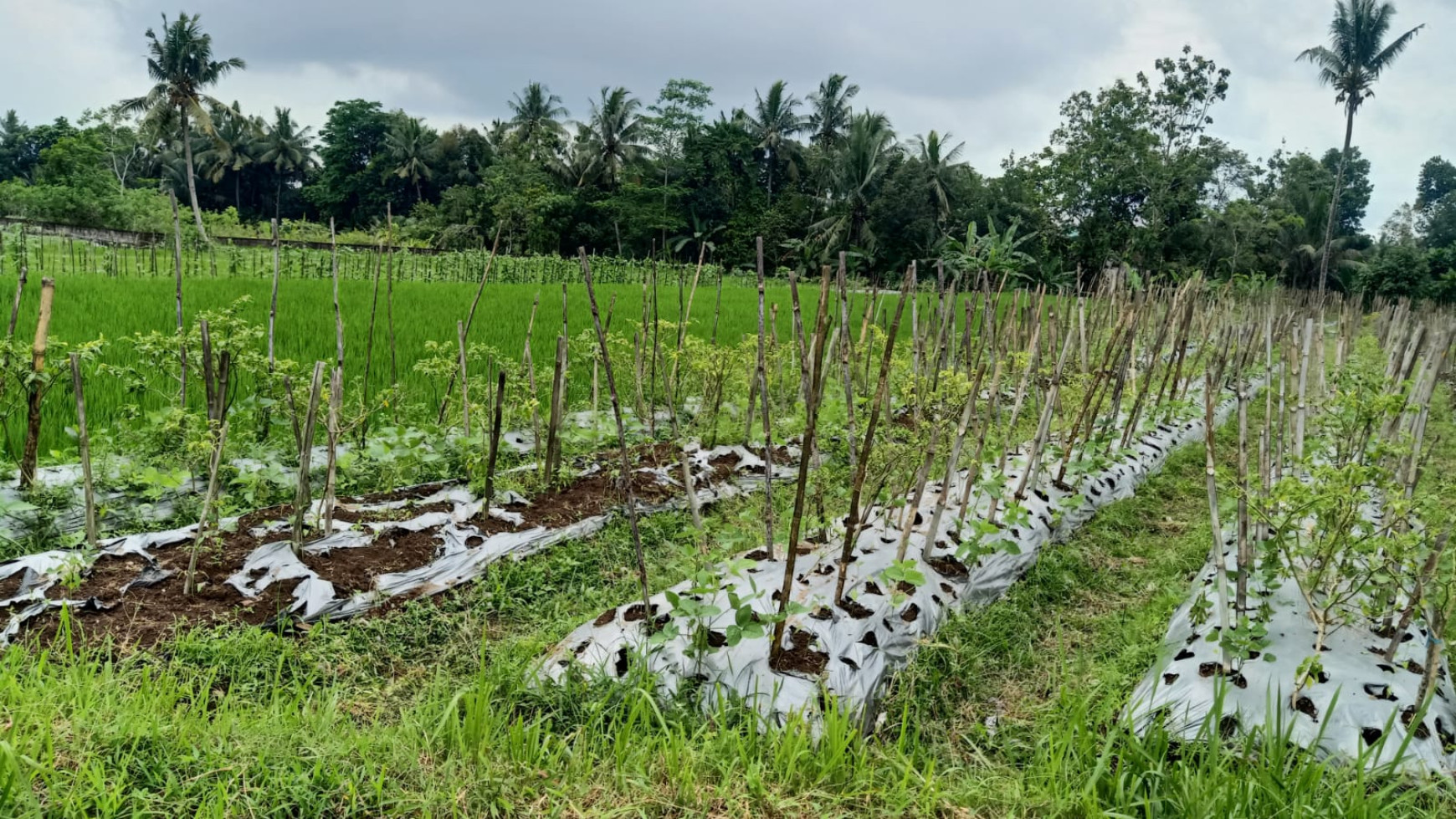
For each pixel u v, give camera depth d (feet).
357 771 9.99
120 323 33.32
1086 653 15.64
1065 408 25.00
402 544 16.57
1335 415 20.15
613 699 11.89
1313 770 10.48
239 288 50.83
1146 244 110.93
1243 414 13.28
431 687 12.53
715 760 10.70
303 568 14.80
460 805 9.82
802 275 113.29
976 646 15.08
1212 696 12.46
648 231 145.48
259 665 12.49
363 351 31.01
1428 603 12.75
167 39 108.99
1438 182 220.23
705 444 24.02
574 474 20.86
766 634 12.92
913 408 20.03
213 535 15.14
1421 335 26.76
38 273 61.00
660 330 26.20
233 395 21.39
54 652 11.94
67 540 15.39
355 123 210.18
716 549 18.21
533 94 176.45
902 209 127.75
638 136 149.38
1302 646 13.60
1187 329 28.45
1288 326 31.35
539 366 31.04
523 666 12.35
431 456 20.35
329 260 94.58
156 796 9.14
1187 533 22.66
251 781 9.57
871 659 13.29
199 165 208.64
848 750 11.23
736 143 151.64
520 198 139.23
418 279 90.63
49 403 21.24
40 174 172.24
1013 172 131.23
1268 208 129.29
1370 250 148.66
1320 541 13.82
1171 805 10.41
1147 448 27.84
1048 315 25.44
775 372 28.66
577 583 17.19
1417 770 11.09
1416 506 14.46
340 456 19.20
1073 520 21.25
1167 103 113.39
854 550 16.51
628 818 9.91
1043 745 12.07
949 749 12.30
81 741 9.63
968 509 18.30
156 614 13.32
